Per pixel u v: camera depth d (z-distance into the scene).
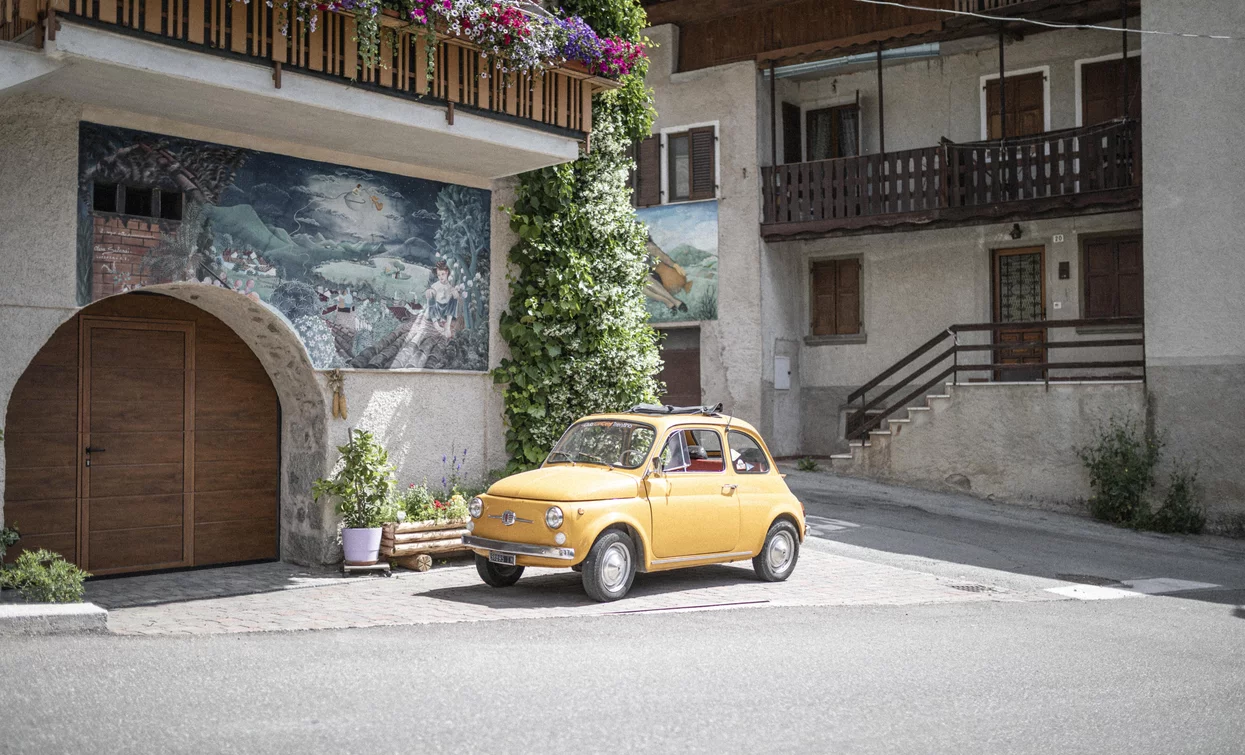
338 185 11.63
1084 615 10.44
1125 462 17.72
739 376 22.66
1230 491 17.34
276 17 9.30
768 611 9.80
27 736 5.12
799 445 23.70
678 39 23.66
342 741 5.18
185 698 5.89
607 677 6.75
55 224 9.52
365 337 11.85
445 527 11.82
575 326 13.58
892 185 21.39
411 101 10.41
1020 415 18.92
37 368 10.61
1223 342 17.45
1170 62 18.12
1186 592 12.47
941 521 16.95
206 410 11.81
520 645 7.73
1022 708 6.46
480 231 12.99
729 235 22.89
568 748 5.21
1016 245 21.73
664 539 10.22
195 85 9.03
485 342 13.03
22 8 8.15
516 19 10.99
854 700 6.45
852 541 14.90
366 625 8.57
